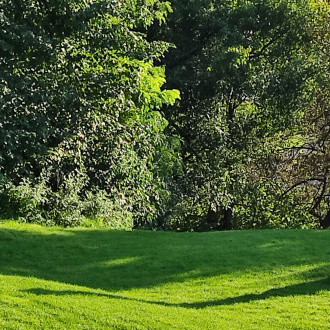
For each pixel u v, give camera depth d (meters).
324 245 13.73
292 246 13.67
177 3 22.58
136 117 19.42
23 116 14.70
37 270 11.15
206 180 24.19
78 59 16.36
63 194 16.70
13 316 7.28
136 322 7.54
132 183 19.36
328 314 8.46
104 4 15.62
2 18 13.65
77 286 9.76
